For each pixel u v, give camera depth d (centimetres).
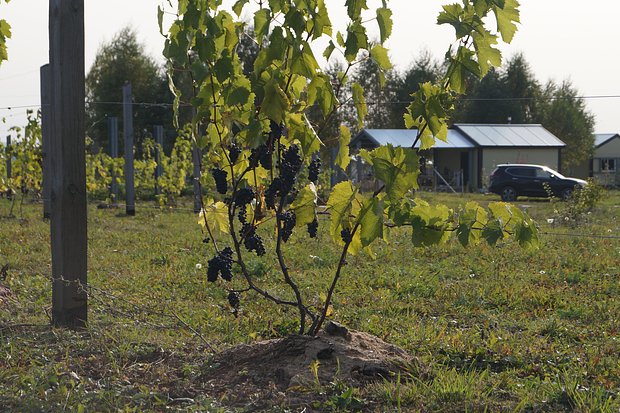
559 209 2766
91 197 3156
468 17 624
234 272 1228
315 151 669
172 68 659
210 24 631
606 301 1022
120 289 1066
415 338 776
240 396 581
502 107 7194
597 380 646
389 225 654
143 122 6009
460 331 817
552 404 579
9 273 1138
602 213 2642
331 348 634
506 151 4922
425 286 1105
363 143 4791
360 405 557
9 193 2886
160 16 641
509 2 620
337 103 664
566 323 883
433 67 6381
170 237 1723
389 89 6412
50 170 784
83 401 568
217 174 646
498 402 578
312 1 621
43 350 698
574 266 1339
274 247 1506
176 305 948
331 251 1491
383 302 998
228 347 736
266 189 669
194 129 663
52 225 783
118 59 6119
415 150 641
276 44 625
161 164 3005
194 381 622
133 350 705
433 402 562
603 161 7044
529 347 745
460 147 4838
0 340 720
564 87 7500
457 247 1536
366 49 641
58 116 777
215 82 656
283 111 624
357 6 633
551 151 5009
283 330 817
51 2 777
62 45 775
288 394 581
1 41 949
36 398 568
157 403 566
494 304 1019
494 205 641
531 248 646
